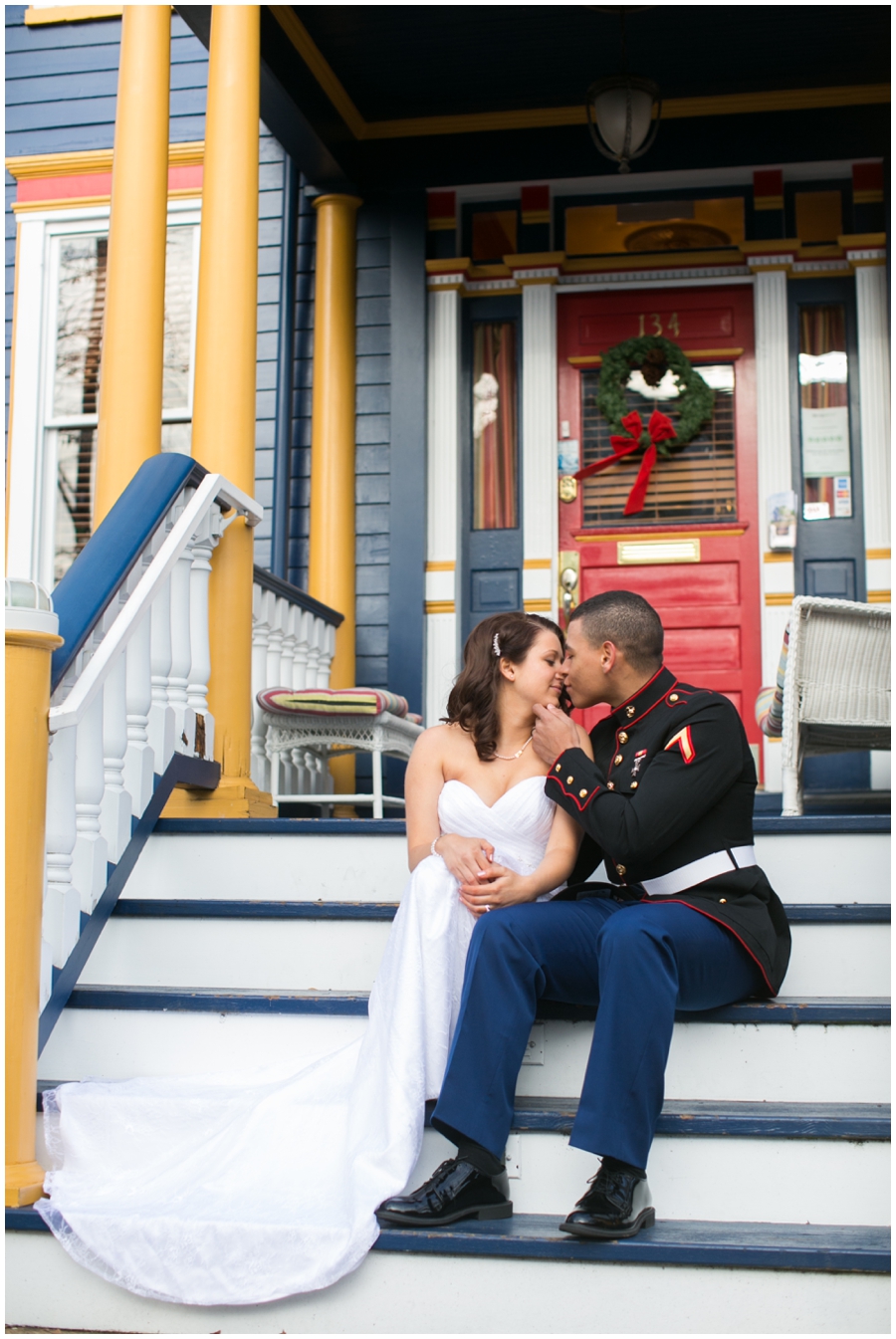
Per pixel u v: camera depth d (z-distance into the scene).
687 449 5.59
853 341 5.46
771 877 2.86
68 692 2.94
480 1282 1.98
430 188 5.78
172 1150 2.27
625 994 2.04
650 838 2.25
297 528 5.76
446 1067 2.17
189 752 3.42
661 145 5.58
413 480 5.59
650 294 5.70
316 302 5.70
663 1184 2.14
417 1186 2.18
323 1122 2.22
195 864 3.09
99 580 2.95
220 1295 2.00
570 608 5.56
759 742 5.37
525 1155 2.16
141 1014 2.59
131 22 4.32
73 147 6.29
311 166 5.52
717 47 5.17
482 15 4.94
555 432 5.62
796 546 5.42
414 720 4.86
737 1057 2.32
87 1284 2.09
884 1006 2.29
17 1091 2.22
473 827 2.44
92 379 6.24
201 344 4.03
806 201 5.59
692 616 5.49
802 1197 2.11
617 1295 1.95
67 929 2.67
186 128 6.13
